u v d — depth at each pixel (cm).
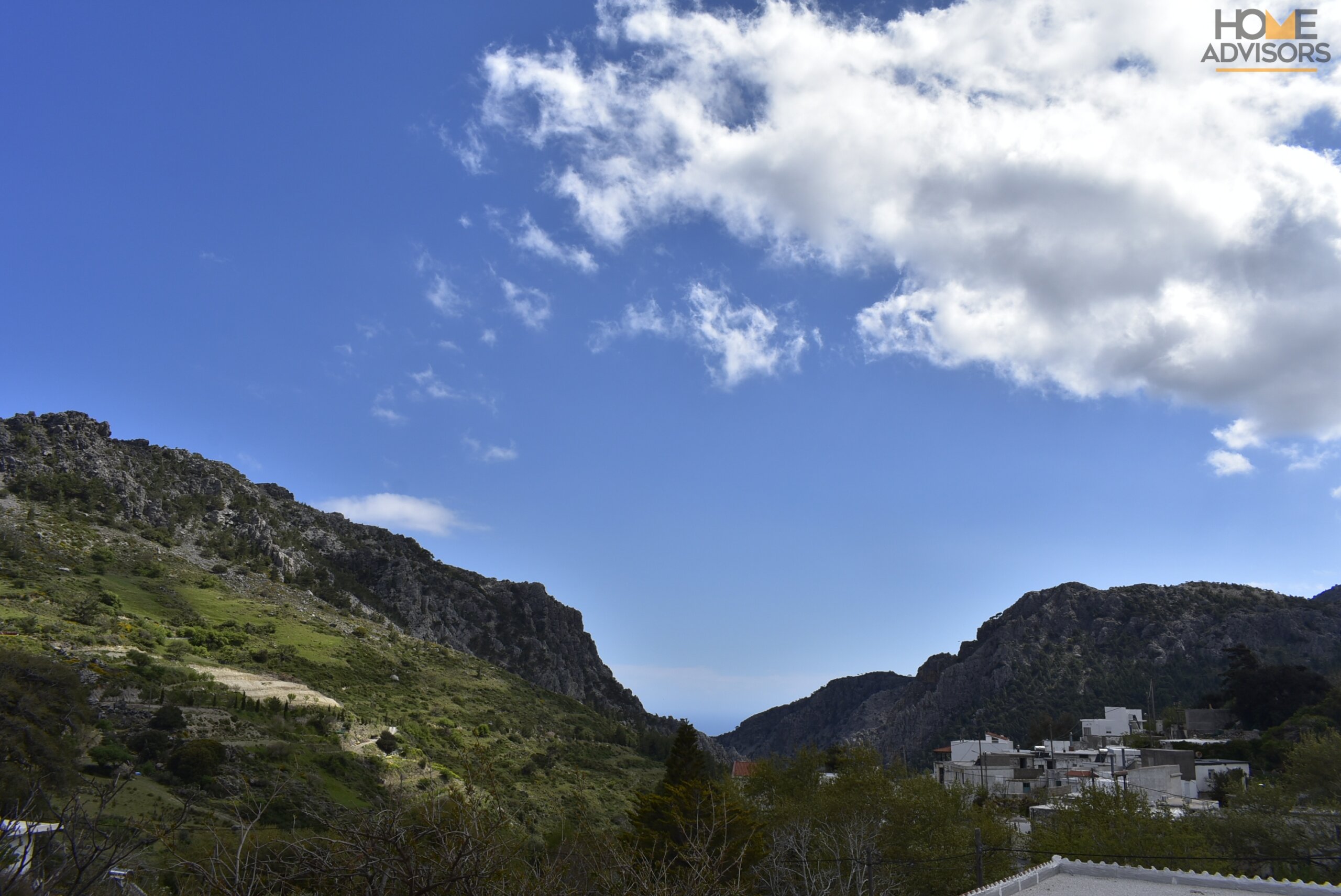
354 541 19075
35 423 14850
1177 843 3494
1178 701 13438
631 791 7906
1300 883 1738
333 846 798
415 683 11450
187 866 736
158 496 15162
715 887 1110
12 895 593
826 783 4975
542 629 19838
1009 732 14062
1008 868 3900
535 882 904
